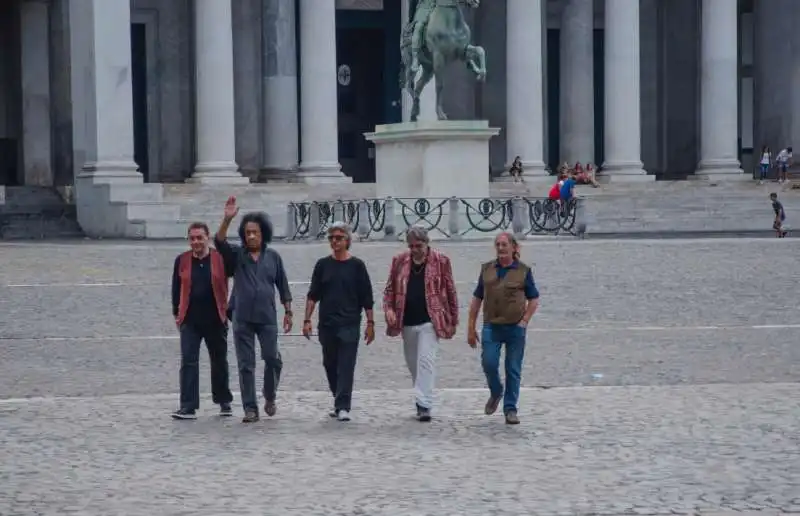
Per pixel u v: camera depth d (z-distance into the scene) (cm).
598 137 12194
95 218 9219
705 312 4597
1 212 9444
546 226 7725
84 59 9525
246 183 10081
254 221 2920
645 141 12125
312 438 2741
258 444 2689
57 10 10769
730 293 5066
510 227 7475
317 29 10275
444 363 3678
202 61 10119
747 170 12256
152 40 11075
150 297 5050
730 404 3052
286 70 10662
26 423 2900
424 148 7088
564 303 4816
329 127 10306
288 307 2964
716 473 2423
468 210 7088
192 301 2920
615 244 7075
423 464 2511
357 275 2931
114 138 9338
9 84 11019
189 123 11181
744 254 6525
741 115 12275
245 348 2909
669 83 12088
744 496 2266
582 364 3622
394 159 7288
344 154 11744
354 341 2920
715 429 2789
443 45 6906
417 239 2888
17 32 10856
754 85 11875
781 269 5853
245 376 2911
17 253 7025
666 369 3538
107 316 4572
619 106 10756
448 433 2778
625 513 2175
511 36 10644
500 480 2388
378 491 2317
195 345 2933
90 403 3127
